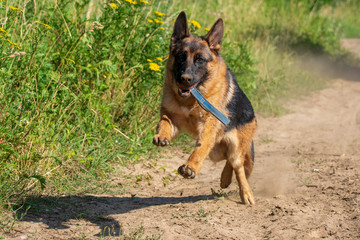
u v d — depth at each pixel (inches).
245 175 224.4
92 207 188.9
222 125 201.0
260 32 628.1
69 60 236.5
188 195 222.8
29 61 226.7
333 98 509.4
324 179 239.0
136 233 162.2
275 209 193.0
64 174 213.6
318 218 179.0
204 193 226.8
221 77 203.6
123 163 252.8
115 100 274.5
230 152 211.8
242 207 200.4
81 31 265.1
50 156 200.8
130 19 283.4
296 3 853.8
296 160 286.8
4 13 254.4
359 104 481.7
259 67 517.0
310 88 534.6
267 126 387.5
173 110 199.2
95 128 251.3
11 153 188.1
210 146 195.3
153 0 324.5
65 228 162.6
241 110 214.8
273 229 169.8
